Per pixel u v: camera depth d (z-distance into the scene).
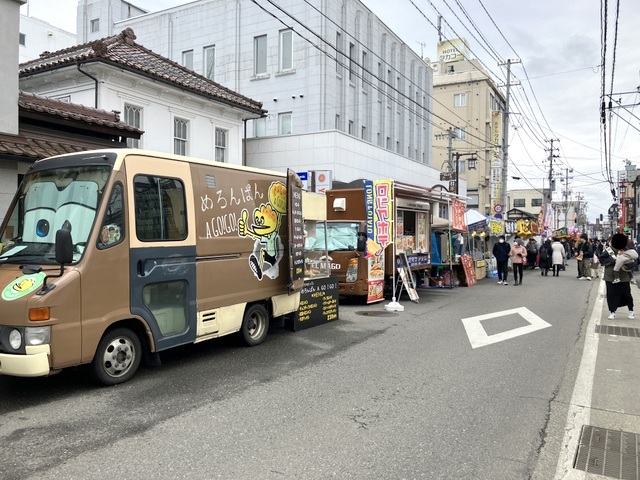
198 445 4.15
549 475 3.75
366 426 4.63
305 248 9.95
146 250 5.88
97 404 5.10
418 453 4.07
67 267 5.18
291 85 24.83
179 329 6.36
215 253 6.90
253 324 7.99
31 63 16.30
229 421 4.70
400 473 3.72
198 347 7.78
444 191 17.56
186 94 15.45
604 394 5.68
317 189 17.12
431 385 5.93
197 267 6.59
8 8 9.23
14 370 4.80
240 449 4.09
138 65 14.07
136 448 4.07
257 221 7.80
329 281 10.12
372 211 12.91
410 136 33.84
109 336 5.61
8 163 8.99
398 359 7.15
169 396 5.39
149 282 5.91
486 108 51.56
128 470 3.69
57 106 11.02
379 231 12.81
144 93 14.62
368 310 11.83
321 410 5.03
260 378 6.13
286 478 3.61
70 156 5.99
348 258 12.45
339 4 25.28
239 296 7.36
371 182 12.94
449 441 4.32
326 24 23.97
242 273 7.43
